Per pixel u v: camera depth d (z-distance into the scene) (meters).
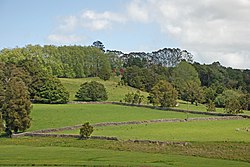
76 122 108.50
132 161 57.84
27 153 65.31
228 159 62.75
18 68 159.62
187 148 70.88
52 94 154.38
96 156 62.56
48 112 125.38
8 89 96.94
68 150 69.50
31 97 156.62
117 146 73.50
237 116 124.62
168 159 60.28
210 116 126.94
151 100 153.75
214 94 183.12
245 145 73.38
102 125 104.44
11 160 56.94
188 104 174.00
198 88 185.00
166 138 81.44
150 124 107.62
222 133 89.12
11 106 94.56
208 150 69.38
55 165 53.38
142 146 72.94
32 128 99.75
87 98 169.38
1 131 92.81
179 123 110.06
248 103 162.75
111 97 181.25
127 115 125.38
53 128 97.44
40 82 157.00
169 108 146.00
